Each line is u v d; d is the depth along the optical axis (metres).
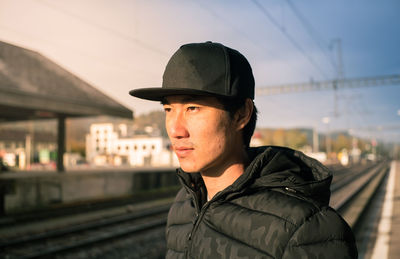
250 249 0.89
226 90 0.95
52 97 9.85
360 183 18.70
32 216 8.83
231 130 1.01
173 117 1.01
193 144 0.98
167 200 13.16
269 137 97.12
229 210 0.98
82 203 11.48
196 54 0.97
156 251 6.27
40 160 50.19
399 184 22.09
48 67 11.74
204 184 1.22
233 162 1.06
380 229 8.16
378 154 121.44
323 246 0.84
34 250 6.09
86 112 10.87
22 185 10.26
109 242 6.52
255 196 0.97
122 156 62.91
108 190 13.70
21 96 9.02
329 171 1.00
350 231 0.90
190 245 1.04
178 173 1.20
